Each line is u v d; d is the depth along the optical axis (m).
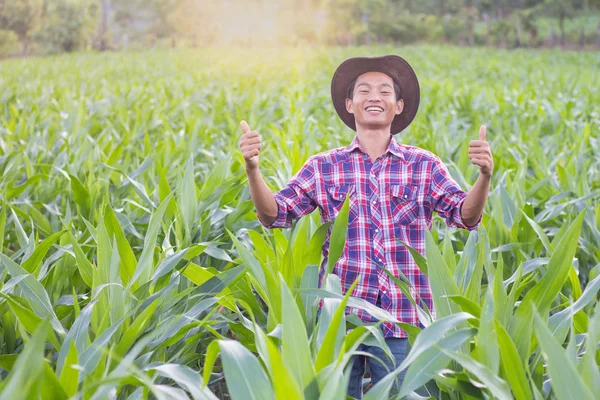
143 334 2.62
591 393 1.61
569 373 1.64
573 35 74.50
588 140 7.26
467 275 2.75
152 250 2.82
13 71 30.61
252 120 9.98
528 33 74.81
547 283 2.28
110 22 91.88
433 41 81.44
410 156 2.89
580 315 2.58
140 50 69.75
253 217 4.43
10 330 2.92
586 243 4.08
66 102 13.23
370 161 2.90
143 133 8.81
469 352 2.23
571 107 11.31
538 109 10.53
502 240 4.01
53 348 2.89
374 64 2.95
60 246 3.32
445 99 14.08
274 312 2.57
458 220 2.79
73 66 36.34
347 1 82.38
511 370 1.98
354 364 2.88
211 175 4.12
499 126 9.80
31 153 6.84
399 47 51.84
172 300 2.72
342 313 1.98
